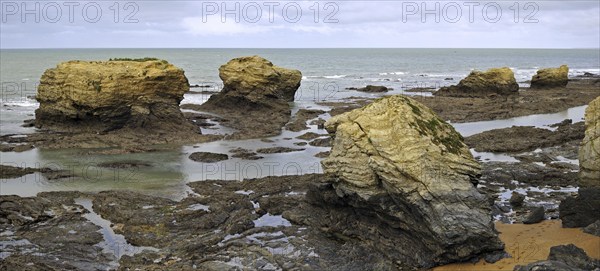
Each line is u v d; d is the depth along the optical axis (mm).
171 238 23547
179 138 45969
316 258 21141
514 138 44094
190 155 39844
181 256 21656
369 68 155375
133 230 24391
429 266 20203
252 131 49844
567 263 18328
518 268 18188
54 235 23953
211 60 194625
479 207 20750
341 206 23906
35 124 51125
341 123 24125
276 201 27719
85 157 39531
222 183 32125
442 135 22312
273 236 23578
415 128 21891
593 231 21484
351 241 22828
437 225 19984
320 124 52094
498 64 184750
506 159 37812
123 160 38625
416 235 20953
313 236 23562
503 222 24328
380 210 21875
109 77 47250
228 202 28375
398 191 20953
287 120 56531
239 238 23375
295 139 46656
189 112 61750
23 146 41969
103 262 21281
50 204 28062
